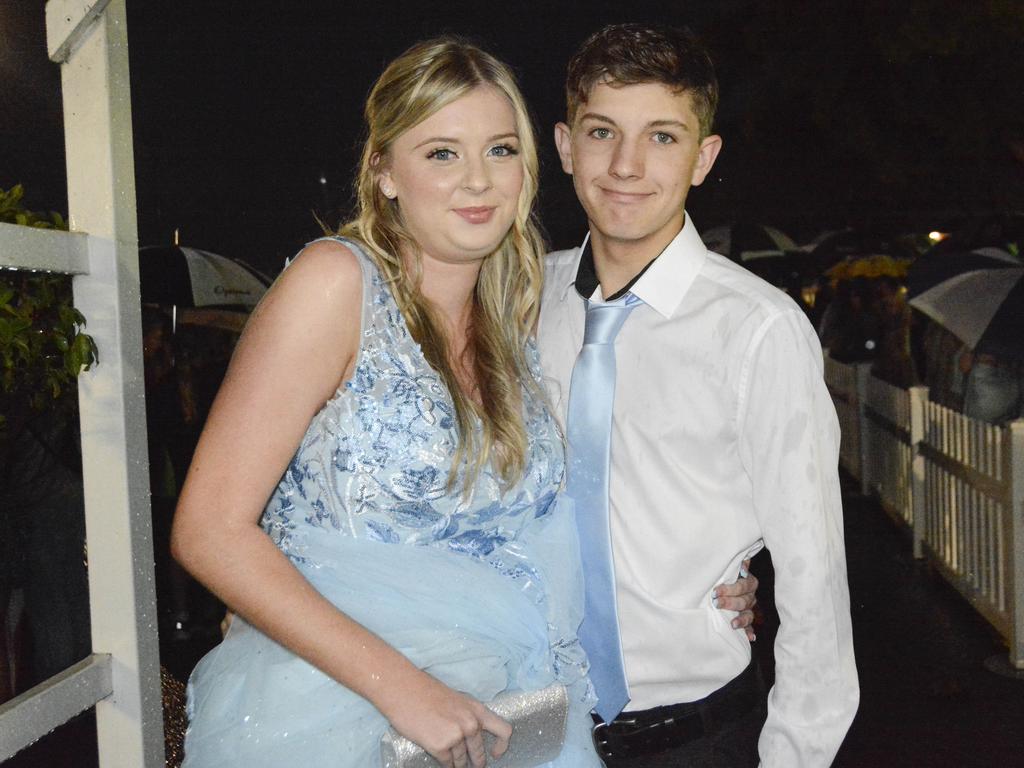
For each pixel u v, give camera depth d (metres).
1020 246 8.44
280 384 1.78
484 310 2.12
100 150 1.77
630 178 2.17
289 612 1.72
